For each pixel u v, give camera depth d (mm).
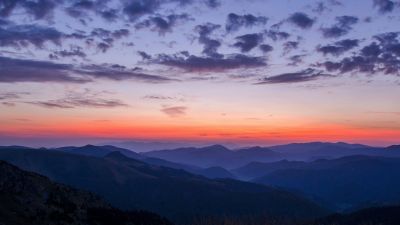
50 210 85375
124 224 96938
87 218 90375
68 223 83062
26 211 80438
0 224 70562
